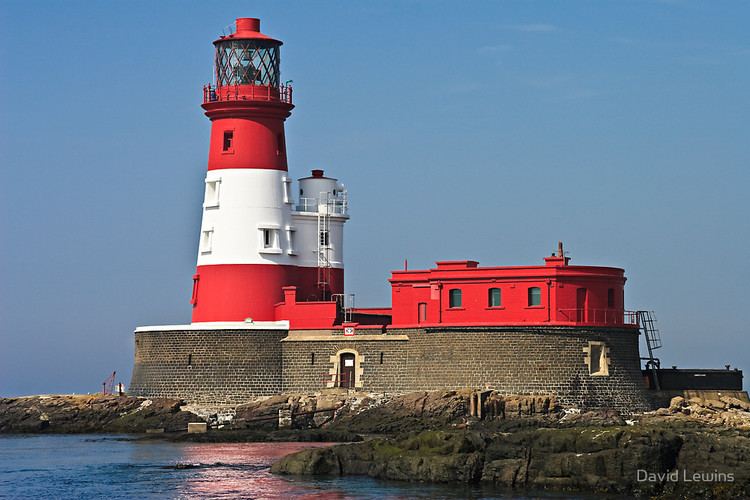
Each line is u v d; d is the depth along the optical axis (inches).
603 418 4377.5
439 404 4466.0
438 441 3585.1
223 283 4881.9
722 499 3189.0
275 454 4047.7
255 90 4928.6
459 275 4564.5
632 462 3309.5
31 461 3983.8
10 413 4891.7
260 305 4864.7
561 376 4458.7
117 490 3476.9
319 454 3651.6
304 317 4756.4
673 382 4677.7
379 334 4658.0
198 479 3599.9
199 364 4766.2
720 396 4611.2
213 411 4707.2
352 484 3484.3
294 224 5004.9
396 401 4557.1
